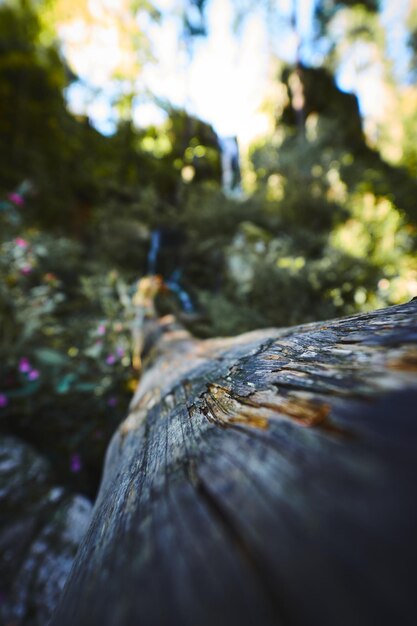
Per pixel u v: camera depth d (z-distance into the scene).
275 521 0.24
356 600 0.15
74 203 9.88
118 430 1.28
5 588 1.54
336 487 0.23
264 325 2.91
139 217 7.95
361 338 0.45
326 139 8.06
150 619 0.23
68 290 4.95
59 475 2.46
